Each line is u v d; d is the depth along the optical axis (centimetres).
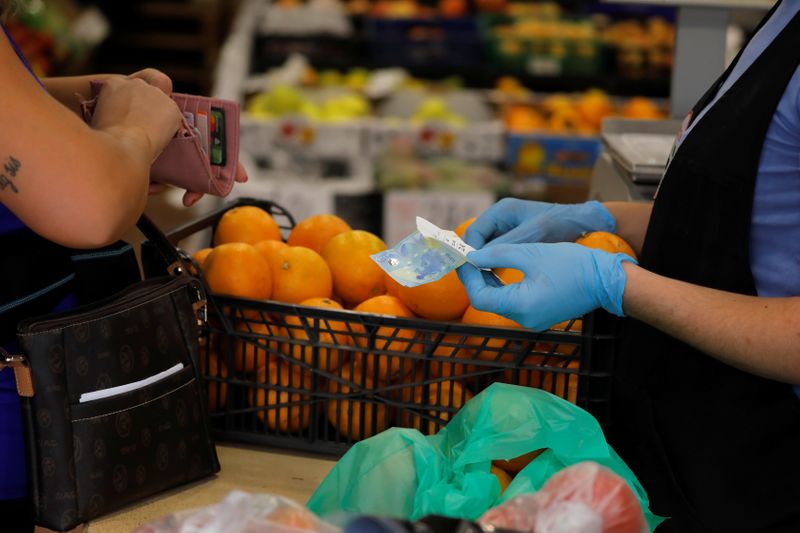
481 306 136
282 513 87
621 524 93
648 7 517
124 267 143
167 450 139
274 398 157
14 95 115
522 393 127
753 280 131
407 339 146
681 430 135
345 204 422
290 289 164
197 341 143
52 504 130
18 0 133
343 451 154
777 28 129
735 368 131
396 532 75
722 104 130
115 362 132
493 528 86
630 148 223
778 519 126
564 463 122
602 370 145
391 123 439
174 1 541
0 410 135
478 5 536
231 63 476
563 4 541
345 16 511
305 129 429
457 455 124
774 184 126
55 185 117
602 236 157
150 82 149
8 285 132
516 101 467
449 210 423
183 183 155
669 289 127
